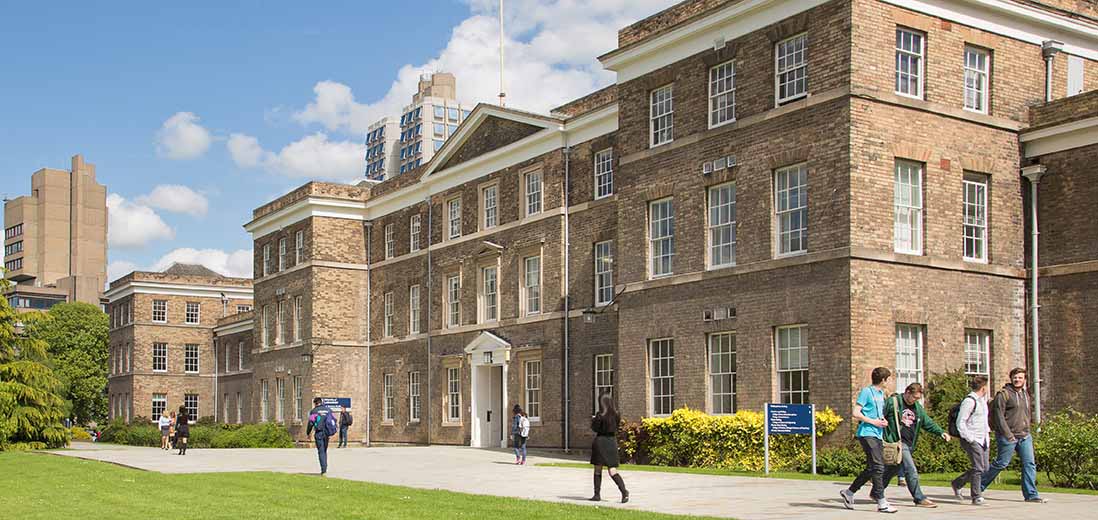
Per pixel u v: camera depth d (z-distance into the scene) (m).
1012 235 28.83
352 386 55.97
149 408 81.38
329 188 56.69
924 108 27.42
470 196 47.66
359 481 24.47
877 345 25.98
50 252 187.25
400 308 53.41
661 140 32.41
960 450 24.47
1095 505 17.20
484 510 17.56
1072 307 27.70
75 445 60.47
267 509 18.47
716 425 27.69
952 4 28.22
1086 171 27.77
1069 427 21.31
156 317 82.75
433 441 49.28
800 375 27.16
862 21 26.59
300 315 58.00
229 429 58.56
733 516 16.23
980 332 28.11
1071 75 30.61
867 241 26.11
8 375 50.91
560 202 41.06
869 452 16.62
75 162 190.88
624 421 32.28
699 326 30.09
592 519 15.94
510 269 44.19
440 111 180.75
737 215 29.25
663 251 32.03
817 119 27.06
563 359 40.28
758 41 29.03
